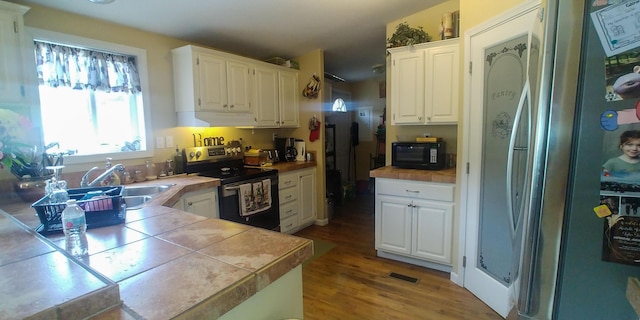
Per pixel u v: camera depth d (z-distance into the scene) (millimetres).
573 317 845
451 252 2562
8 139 1852
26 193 1829
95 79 2527
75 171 2389
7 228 1098
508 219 1863
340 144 6043
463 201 2352
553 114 831
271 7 2553
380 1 2580
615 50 751
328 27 3107
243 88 3357
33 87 2166
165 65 2998
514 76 1820
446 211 2553
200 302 677
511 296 1156
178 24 2760
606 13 753
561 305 858
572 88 803
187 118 2982
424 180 2629
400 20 3021
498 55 1943
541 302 883
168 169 2975
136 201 2061
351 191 5711
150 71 2879
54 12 2285
